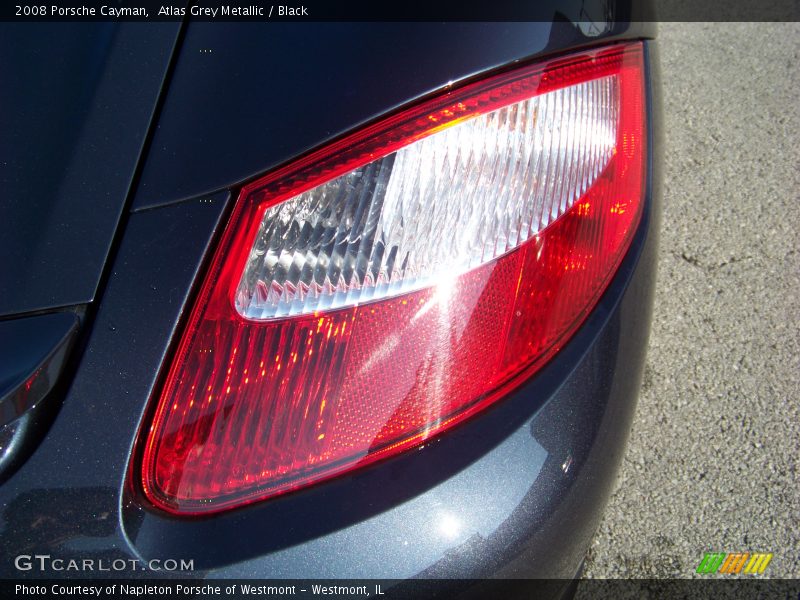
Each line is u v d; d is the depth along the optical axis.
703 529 1.74
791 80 2.86
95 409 0.82
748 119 2.72
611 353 1.03
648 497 1.80
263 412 0.86
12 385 0.78
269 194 0.88
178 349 0.84
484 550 0.89
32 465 0.80
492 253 0.94
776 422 1.92
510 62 0.95
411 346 0.90
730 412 1.94
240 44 0.98
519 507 0.91
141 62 1.00
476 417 0.92
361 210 0.89
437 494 0.87
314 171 0.89
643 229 1.15
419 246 0.91
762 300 2.18
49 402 0.81
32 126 0.98
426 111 0.91
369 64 0.93
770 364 2.04
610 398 1.02
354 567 0.84
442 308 0.91
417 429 0.90
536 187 0.97
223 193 0.88
